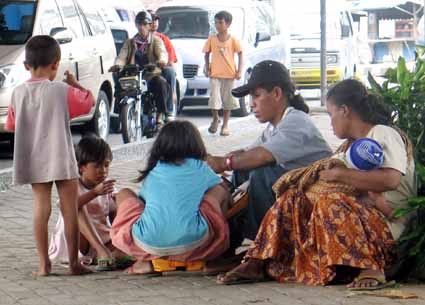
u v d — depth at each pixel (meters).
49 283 6.98
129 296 6.56
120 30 21.16
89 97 7.25
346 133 6.73
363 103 6.67
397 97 7.15
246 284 6.81
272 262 6.84
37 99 7.12
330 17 25.78
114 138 17.02
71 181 7.22
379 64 33.88
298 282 6.73
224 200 7.06
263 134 7.44
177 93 19.17
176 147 7.04
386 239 6.58
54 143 7.11
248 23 20.59
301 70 24.97
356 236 6.48
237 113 20.11
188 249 6.92
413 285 6.72
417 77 7.29
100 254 7.44
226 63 16.36
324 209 6.51
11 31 14.25
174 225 6.83
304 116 7.19
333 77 24.94
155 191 6.96
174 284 6.89
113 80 16.41
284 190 6.76
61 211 7.29
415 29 40.16
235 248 7.36
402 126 7.17
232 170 7.20
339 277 6.74
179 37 20.73
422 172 6.77
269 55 21.47
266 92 7.21
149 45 15.85
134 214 7.04
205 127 17.75
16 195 10.91
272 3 26.19
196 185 6.97
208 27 20.89
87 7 16.06
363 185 6.47
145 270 7.19
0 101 13.32
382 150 6.46
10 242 8.53
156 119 15.94
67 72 7.46
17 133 7.14
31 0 14.50
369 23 41.16
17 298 6.53
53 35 14.34
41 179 7.12
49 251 7.75
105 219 7.73
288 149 7.05
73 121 15.02
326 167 6.59
